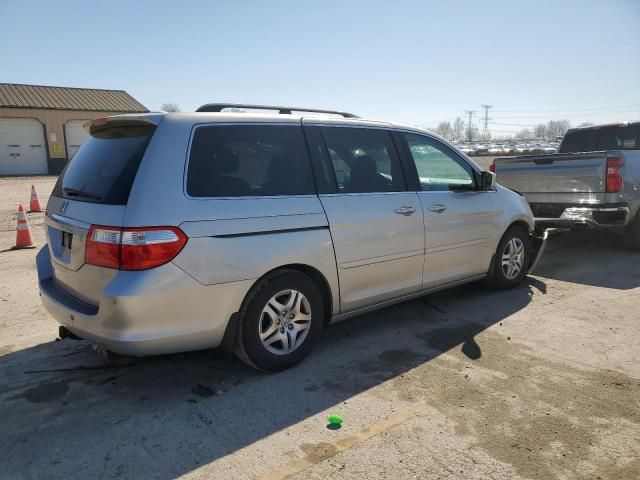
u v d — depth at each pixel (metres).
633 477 2.62
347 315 4.20
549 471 2.66
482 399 3.39
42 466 2.72
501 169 8.20
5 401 3.41
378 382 3.64
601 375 3.73
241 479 2.62
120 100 37.97
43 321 4.96
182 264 3.15
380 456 2.79
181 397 3.46
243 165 3.57
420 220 4.56
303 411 3.26
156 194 3.14
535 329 4.63
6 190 21.19
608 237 8.97
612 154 6.85
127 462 2.75
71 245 3.41
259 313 3.58
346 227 3.98
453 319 4.90
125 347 3.10
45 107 33.72
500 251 5.57
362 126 4.41
